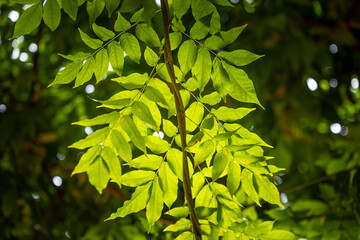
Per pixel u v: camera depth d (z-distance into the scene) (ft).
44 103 15.74
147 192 6.48
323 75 17.81
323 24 16.93
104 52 6.41
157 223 12.23
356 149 13.60
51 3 5.95
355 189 11.55
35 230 15.16
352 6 16.51
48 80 15.57
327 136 17.22
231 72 6.23
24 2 5.93
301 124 17.51
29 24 6.00
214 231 6.61
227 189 6.66
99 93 15.11
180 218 6.61
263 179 6.56
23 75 15.03
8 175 14.88
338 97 18.25
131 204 6.49
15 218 14.76
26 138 15.67
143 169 6.38
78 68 6.41
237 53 6.18
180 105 6.04
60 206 15.43
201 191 6.70
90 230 14.29
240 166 6.84
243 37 15.72
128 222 14.12
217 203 6.72
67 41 13.99
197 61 6.31
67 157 16.34
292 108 16.74
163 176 6.44
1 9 12.32
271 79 16.61
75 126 15.87
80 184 15.72
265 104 16.58
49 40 15.03
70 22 13.38
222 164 6.24
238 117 6.33
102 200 15.21
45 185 16.03
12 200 14.48
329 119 17.80
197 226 6.07
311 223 12.48
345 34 16.62
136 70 14.79
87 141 5.81
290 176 17.29
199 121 6.48
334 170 13.70
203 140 6.33
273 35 15.53
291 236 6.77
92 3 6.11
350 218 11.56
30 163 15.67
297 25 15.83
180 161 6.42
